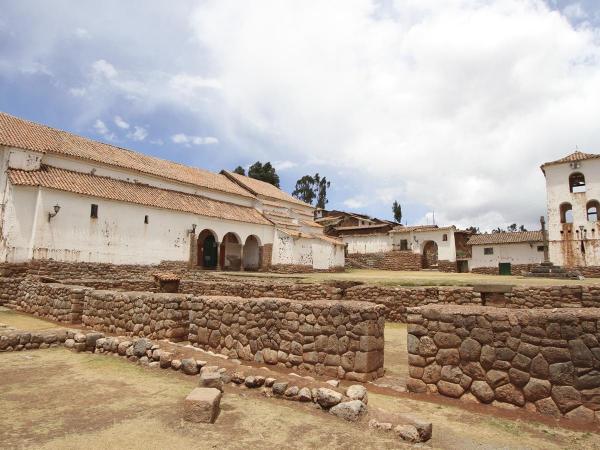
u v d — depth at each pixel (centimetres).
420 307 607
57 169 2539
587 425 463
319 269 3944
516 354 518
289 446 407
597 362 473
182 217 3038
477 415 502
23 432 431
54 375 664
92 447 396
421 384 582
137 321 1067
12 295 1702
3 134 2367
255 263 3959
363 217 6047
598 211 3325
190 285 1942
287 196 4669
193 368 668
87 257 2412
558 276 2412
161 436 425
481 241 4553
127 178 2988
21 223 2164
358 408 482
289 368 723
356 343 652
